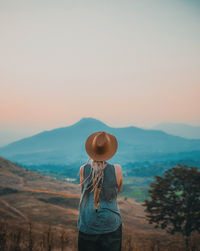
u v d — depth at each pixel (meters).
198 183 35.56
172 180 36.75
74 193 82.19
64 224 44.88
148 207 37.88
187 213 35.12
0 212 44.91
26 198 64.31
